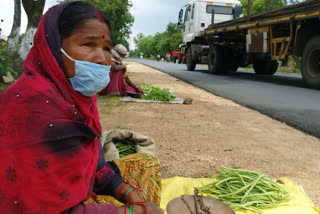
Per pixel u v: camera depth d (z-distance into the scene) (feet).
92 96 4.94
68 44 4.36
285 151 13.60
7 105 3.94
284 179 10.26
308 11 29.01
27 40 34.60
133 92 25.63
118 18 71.87
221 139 15.12
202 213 6.45
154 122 18.01
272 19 34.58
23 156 3.81
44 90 4.09
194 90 32.91
